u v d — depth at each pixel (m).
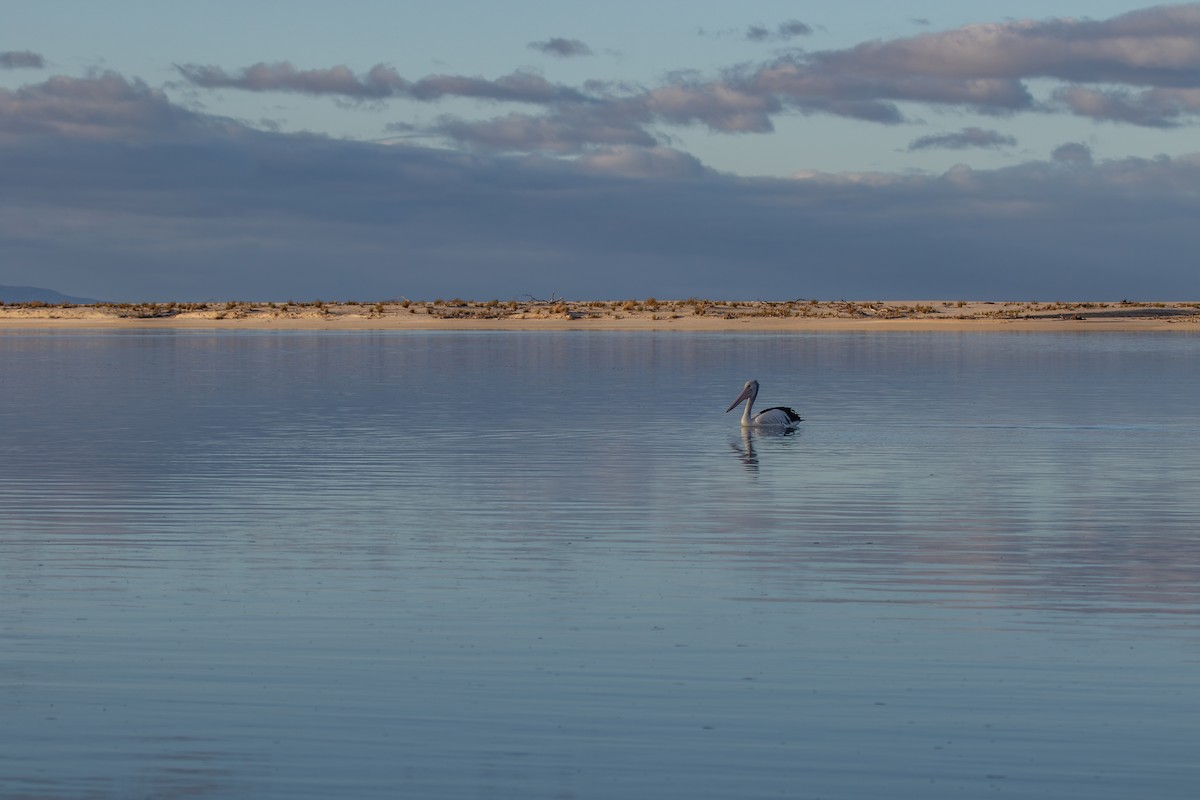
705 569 16.75
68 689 11.91
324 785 9.81
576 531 19.38
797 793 9.67
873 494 22.89
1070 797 9.59
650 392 46.38
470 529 19.53
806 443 30.73
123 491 23.20
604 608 14.74
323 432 32.97
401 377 54.25
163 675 12.30
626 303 174.88
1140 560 17.33
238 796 9.61
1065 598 15.25
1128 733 10.81
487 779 9.92
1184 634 13.68
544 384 50.31
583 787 9.77
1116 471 25.83
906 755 10.37
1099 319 138.88
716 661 12.73
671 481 24.50
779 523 20.03
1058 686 11.98
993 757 10.32
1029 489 23.48
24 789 9.70
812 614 14.50
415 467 26.44
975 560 17.31
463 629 13.87
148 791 9.69
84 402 41.75
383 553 17.75
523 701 11.59
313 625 14.02
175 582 16.00
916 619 14.28
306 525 19.84
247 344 87.06
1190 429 33.69
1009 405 40.78
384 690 11.88
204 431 33.19
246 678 12.22
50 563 17.09
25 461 27.22
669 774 10.01
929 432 33.09
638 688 11.95
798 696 11.72
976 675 12.30
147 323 147.00
